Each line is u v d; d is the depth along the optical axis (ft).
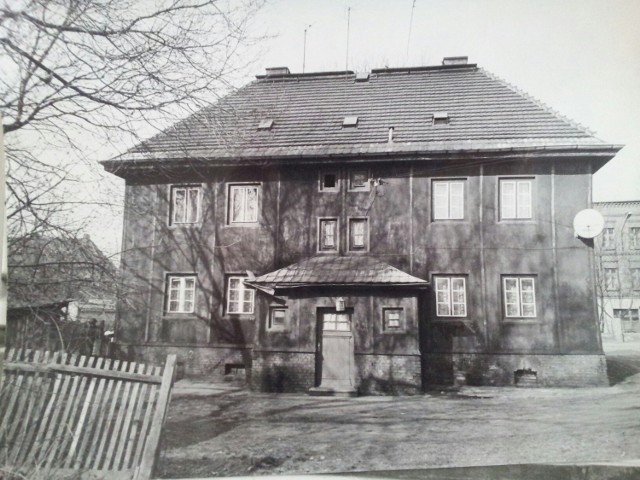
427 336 38.45
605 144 37.32
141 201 34.12
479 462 21.56
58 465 18.29
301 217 39.22
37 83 22.56
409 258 39.29
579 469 20.75
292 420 27.22
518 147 38.37
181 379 34.47
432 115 42.65
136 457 18.37
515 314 38.11
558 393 34.42
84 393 19.03
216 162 36.27
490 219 38.99
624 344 37.83
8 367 18.71
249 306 36.47
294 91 45.55
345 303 36.88
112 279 24.62
